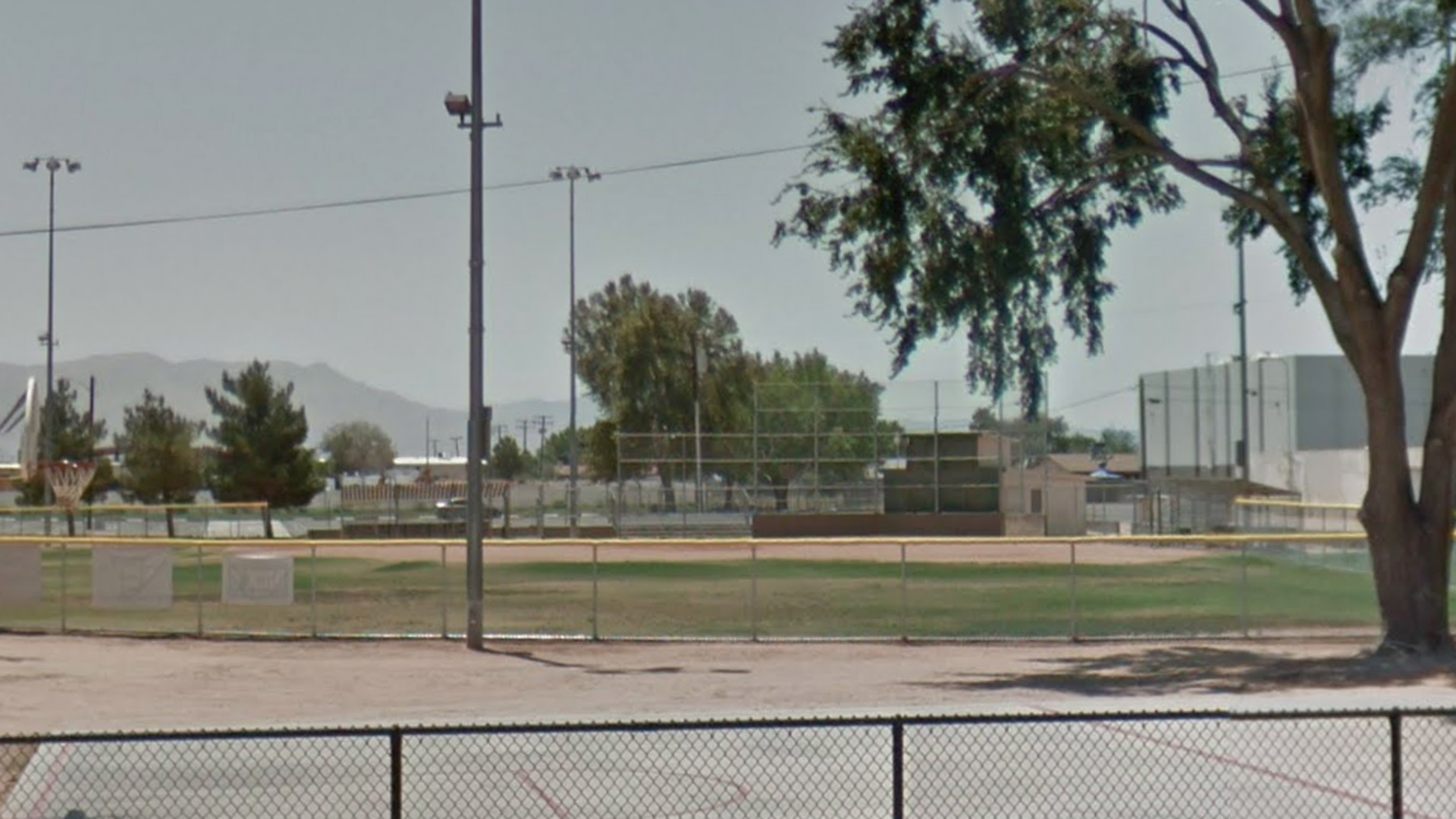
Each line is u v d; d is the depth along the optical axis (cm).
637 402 11294
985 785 1303
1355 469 6138
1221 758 1414
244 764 1415
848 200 2652
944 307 2644
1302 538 2866
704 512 6906
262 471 8294
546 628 3091
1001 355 2723
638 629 3077
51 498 8062
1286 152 2672
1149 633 2903
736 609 3475
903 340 2691
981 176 2609
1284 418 7475
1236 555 4894
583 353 12631
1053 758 1431
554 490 11725
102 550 2912
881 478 6675
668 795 1272
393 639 2841
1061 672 2369
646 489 7088
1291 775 1348
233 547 3125
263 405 8412
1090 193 2734
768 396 6975
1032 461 6775
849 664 2512
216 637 2867
